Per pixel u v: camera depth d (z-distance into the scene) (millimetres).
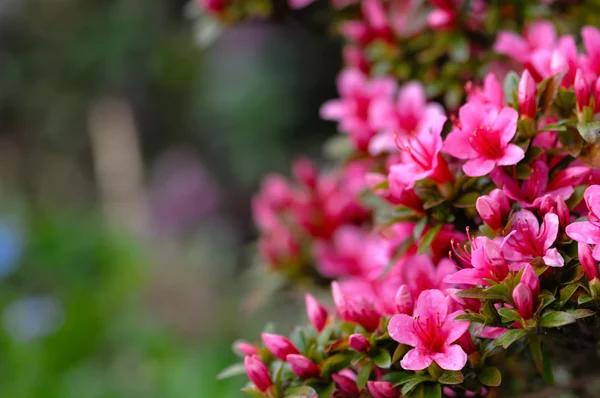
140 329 2145
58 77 3592
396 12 1145
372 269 1049
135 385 1927
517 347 930
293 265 1206
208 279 2652
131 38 3439
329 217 1208
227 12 1193
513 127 918
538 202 915
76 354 2016
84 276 2475
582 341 926
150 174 3574
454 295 896
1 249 2258
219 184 3242
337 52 3066
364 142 1119
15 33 3627
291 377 939
